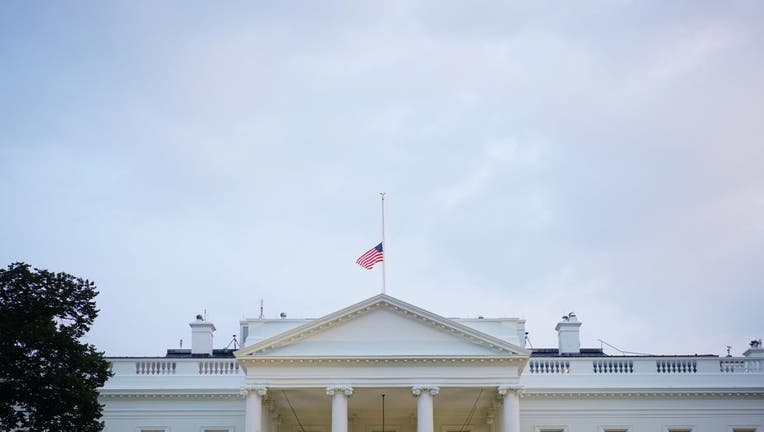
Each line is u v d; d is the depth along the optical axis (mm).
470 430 59750
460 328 51469
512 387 50969
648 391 57438
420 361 51219
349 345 51688
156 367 58438
